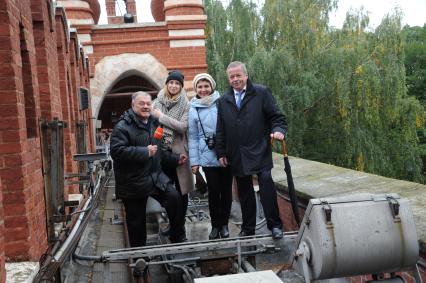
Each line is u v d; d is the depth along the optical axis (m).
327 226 3.35
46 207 5.20
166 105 5.71
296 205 4.86
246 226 5.35
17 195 4.21
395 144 26.58
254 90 5.06
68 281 4.99
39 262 4.27
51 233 5.18
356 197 3.49
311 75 23.97
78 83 11.02
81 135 10.10
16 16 4.46
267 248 4.75
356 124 25.34
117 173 5.18
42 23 6.03
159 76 15.47
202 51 15.56
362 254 3.37
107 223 8.21
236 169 5.10
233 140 5.07
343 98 23.73
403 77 24.09
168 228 6.50
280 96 23.94
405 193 4.98
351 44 24.83
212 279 2.80
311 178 6.55
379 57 24.09
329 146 27.22
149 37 15.41
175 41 15.46
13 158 4.19
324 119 26.78
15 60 4.24
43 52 6.07
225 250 4.83
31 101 5.02
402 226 3.40
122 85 20.44
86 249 6.42
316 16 24.92
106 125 23.36
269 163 5.11
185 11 15.41
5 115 4.17
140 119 5.19
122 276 5.65
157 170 5.32
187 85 15.54
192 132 5.57
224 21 25.23
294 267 3.83
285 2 24.73
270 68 23.38
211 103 5.51
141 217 5.32
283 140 4.91
